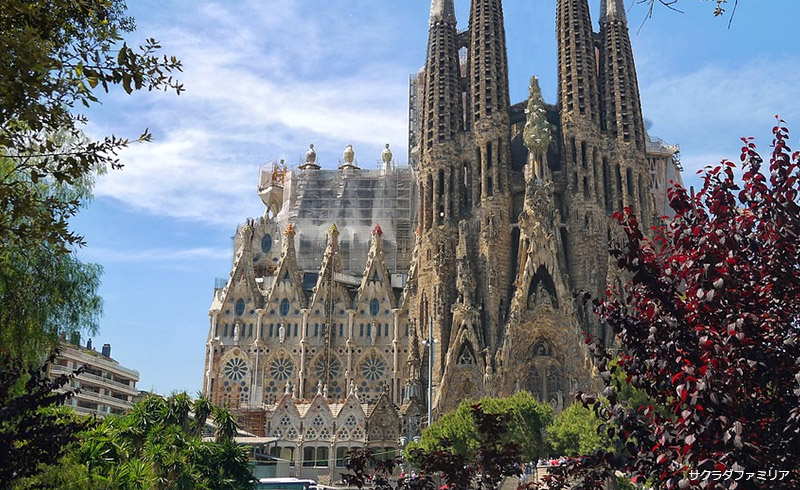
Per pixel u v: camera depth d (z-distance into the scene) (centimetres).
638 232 1510
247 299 13488
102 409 14900
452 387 11438
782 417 1273
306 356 13138
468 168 13038
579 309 11738
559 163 13300
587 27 13450
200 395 4453
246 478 4191
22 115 1414
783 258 1370
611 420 1475
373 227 14650
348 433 11506
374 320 13325
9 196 1599
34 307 3020
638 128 13062
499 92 13150
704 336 1264
